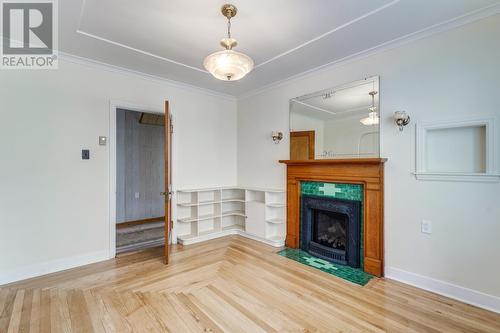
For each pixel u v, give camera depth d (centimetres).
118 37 254
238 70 199
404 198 258
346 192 306
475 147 223
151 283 254
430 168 247
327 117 326
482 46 214
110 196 324
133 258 323
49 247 282
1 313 203
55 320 194
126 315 201
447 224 231
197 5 203
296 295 231
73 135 299
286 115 382
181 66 328
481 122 213
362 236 291
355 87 298
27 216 270
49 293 235
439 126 236
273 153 403
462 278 223
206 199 429
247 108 451
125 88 340
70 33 246
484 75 213
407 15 217
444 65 233
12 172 262
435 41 238
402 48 260
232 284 252
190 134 411
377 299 225
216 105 446
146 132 550
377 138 278
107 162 323
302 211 356
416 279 249
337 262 307
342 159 290
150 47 276
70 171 296
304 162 341
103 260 316
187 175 408
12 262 261
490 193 210
